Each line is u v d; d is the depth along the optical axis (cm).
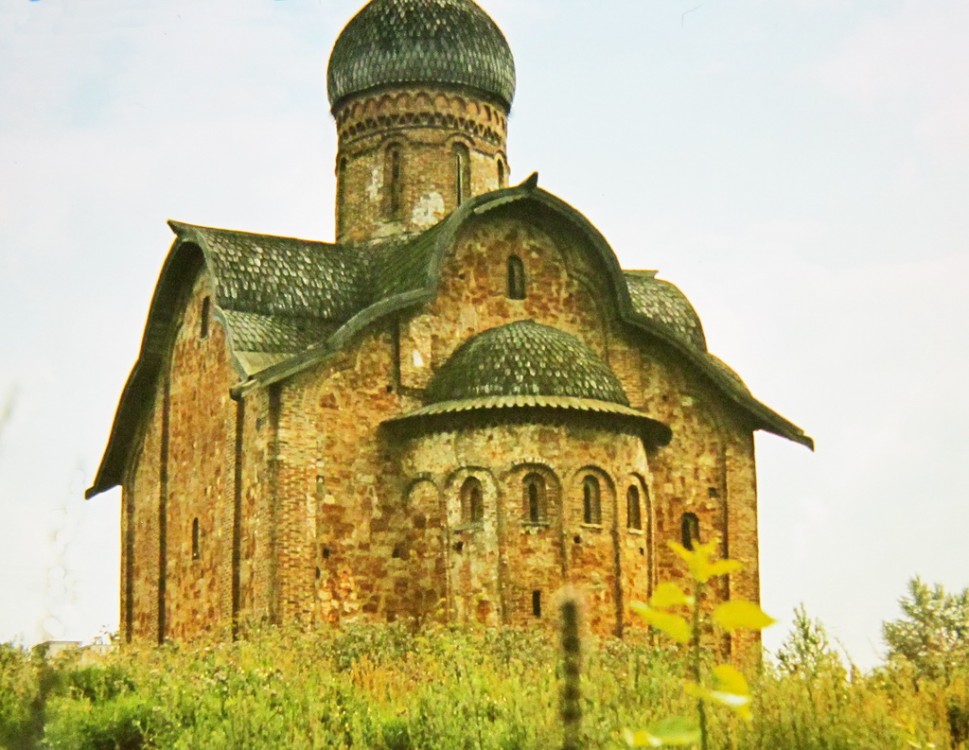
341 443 3170
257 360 3142
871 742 1614
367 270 3562
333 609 3084
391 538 3177
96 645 2552
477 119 3741
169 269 3572
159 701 2105
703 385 3556
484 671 2327
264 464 3103
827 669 1869
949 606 2453
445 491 3155
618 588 3144
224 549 3231
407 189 3659
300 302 3359
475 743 1788
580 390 3183
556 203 3434
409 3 3759
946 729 1736
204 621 3350
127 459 3859
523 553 3091
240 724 1930
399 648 2761
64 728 1905
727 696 664
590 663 2000
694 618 688
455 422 3161
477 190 3712
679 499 3478
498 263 3434
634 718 1738
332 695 2188
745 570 3488
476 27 3762
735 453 3544
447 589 3117
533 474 3133
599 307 3516
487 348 3228
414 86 3712
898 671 1967
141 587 3725
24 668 1914
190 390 3547
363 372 3228
